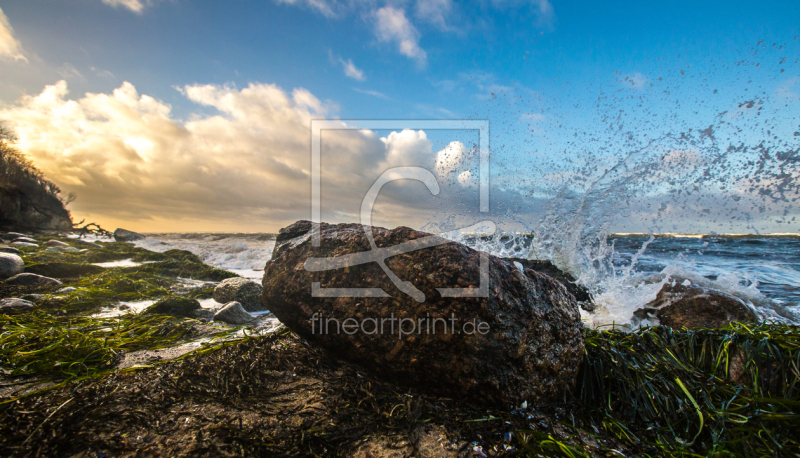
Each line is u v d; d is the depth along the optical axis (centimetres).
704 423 186
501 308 199
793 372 210
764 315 404
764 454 158
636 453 173
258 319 434
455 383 195
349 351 218
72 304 439
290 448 159
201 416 181
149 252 1101
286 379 224
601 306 453
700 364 249
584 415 204
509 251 670
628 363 234
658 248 1123
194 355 258
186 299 445
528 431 177
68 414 174
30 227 1975
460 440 171
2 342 276
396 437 171
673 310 409
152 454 152
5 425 165
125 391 200
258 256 1270
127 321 380
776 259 917
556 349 215
